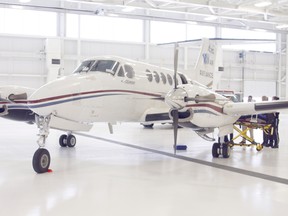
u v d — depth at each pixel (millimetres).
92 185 6660
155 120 9844
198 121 9102
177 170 8195
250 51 33781
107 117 9180
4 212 5035
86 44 27875
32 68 26406
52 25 26953
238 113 9375
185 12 22891
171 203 5586
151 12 29234
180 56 31016
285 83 35125
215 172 8008
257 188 6566
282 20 25906
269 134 12312
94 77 8844
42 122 7895
